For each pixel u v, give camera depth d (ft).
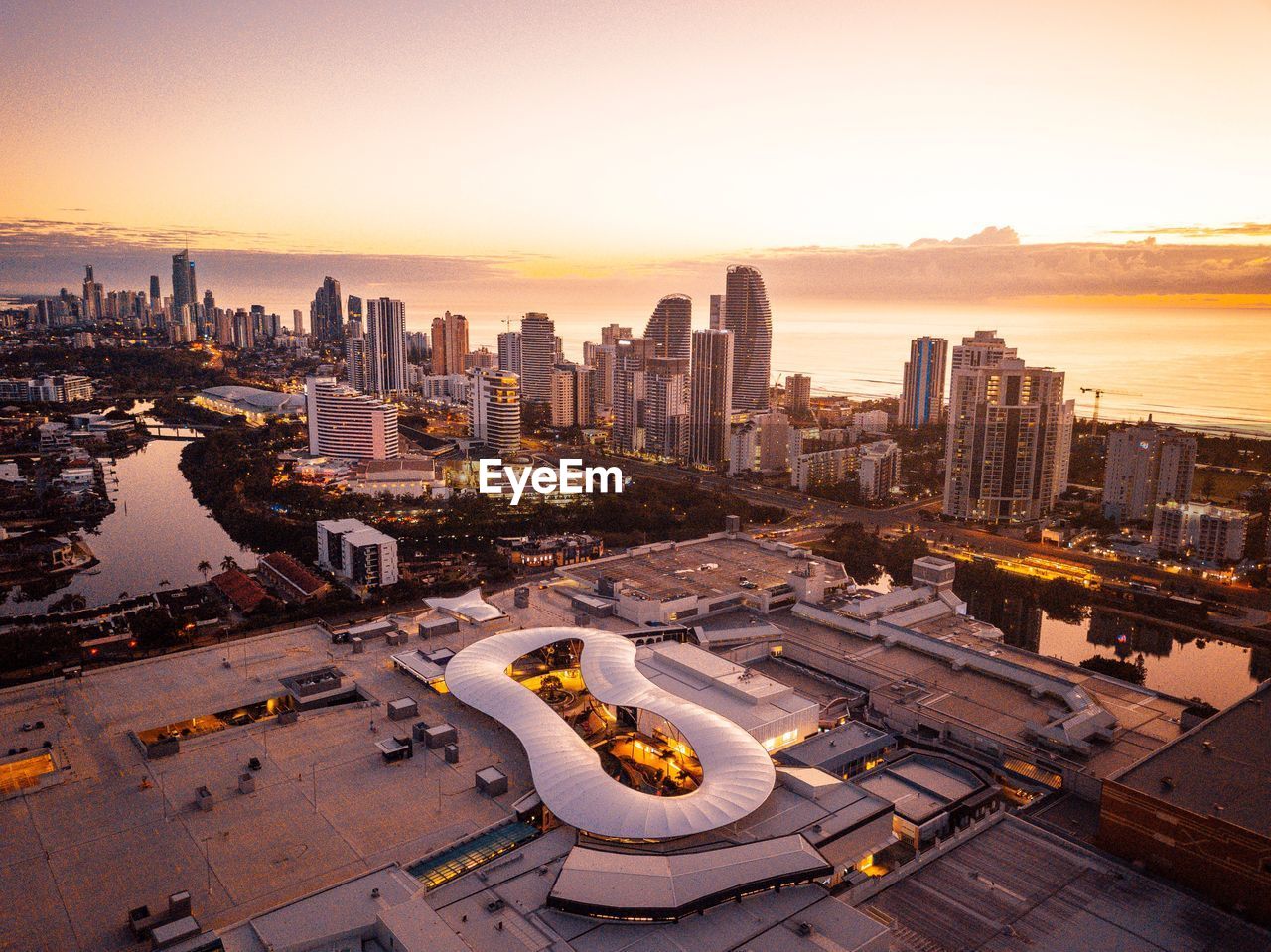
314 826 545.03
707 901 450.30
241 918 460.96
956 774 644.69
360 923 436.35
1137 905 493.77
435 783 595.06
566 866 469.98
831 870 480.23
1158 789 529.45
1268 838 472.03
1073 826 596.29
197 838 532.32
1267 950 458.09
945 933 469.98
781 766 623.36
